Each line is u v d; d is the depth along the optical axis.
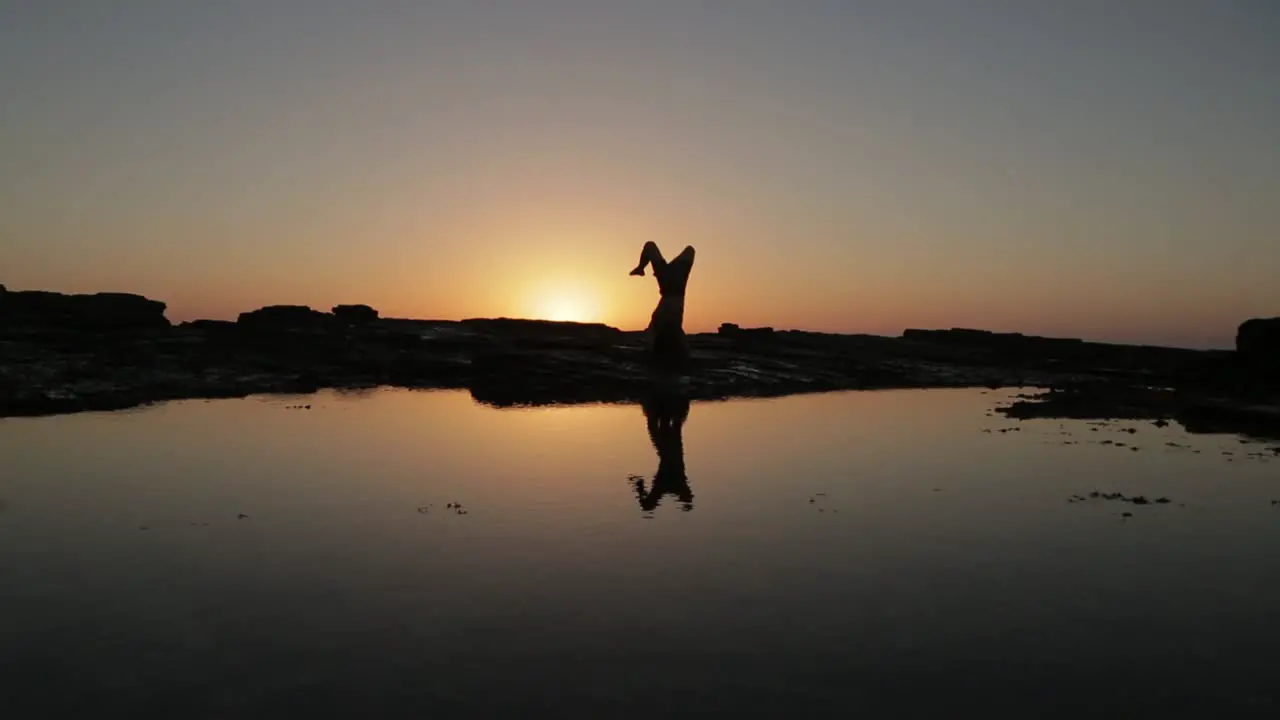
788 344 63.22
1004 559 12.89
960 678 8.77
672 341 45.44
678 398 39.84
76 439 24.42
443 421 29.42
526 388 40.34
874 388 49.56
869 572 12.19
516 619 10.27
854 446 24.20
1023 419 32.00
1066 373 60.06
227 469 19.88
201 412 31.38
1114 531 14.59
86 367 37.91
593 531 14.34
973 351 68.62
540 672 8.81
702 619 10.30
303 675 8.75
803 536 14.11
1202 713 8.07
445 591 11.27
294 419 29.53
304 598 11.02
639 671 8.86
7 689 8.47
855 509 16.11
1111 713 8.05
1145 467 20.98
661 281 45.69
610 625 10.09
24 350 39.59
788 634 9.87
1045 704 8.22
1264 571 12.37
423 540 13.77
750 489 17.91
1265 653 9.44
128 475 19.14
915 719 7.91
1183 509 16.30
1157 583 11.80
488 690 8.41
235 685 8.52
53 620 10.29
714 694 8.35
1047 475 19.81
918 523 15.05
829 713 7.99
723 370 47.31
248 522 14.93
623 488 17.88
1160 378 57.06
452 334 54.28
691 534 14.17
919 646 9.56
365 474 19.31
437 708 8.04
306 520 15.07
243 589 11.37
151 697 8.28
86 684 8.56
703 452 22.78
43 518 15.23
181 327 53.00
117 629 9.99
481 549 13.23
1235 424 30.44
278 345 49.12
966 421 31.02
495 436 25.62
